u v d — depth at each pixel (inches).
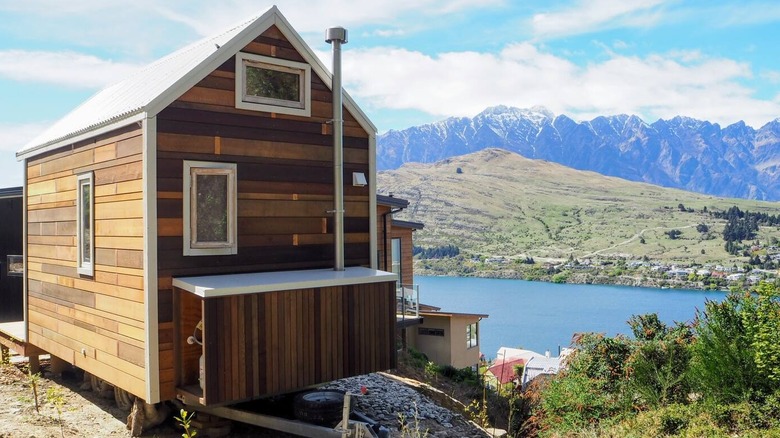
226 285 285.1
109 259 327.3
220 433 324.2
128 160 309.9
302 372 308.7
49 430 314.3
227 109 324.5
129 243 308.7
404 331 678.5
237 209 327.3
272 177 343.3
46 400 373.1
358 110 386.3
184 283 291.9
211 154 317.1
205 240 315.9
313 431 297.7
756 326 346.3
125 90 393.4
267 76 344.2
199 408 322.3
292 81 357.1
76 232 366.9
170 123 302.4
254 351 290.7
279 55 347.6
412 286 825.5
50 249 404.5
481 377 702.5
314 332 313.9
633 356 409.4
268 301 296.2
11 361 480.7
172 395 300.5
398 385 478.3
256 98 336.8
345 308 327.6
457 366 876.0
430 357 876.6
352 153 385.7
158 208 297.3
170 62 395.5
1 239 559.8
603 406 397.1
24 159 444.5
